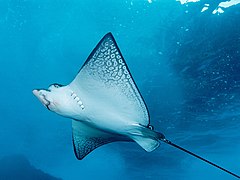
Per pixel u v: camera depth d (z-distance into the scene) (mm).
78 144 3992
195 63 10250
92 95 3240
